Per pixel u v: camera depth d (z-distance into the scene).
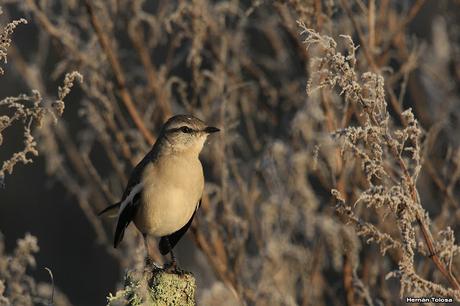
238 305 11.45
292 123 12.05
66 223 19.77
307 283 11.99
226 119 12.77
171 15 12.31
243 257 12.23
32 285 10.71
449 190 12.03
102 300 19.17
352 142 8.58
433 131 12.30
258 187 13.08
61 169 13.44
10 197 19.86
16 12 17.12
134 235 12.91
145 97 13.52
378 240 8.52
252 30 15.89
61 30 12.57
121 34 15.23
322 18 11.78
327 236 11.42
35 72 13.14
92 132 13.59
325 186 11.81
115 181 14.29
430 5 15.79
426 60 14.44
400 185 8.23
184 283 8.11
